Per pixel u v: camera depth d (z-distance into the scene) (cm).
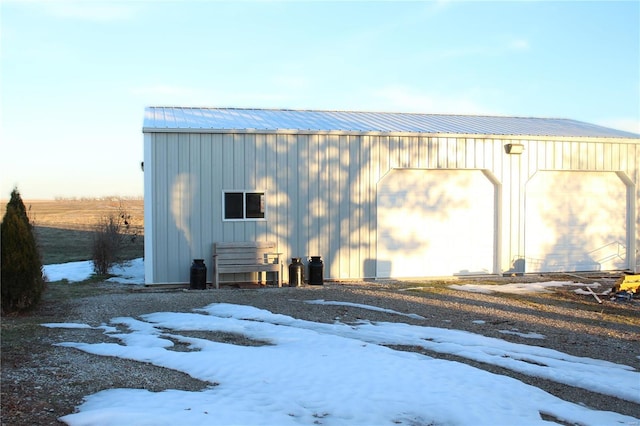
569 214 1628
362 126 1531
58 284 1380
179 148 1347
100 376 605
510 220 1570
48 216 3897
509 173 1563
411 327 885
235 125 1423
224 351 706
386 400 545
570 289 1350
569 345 823
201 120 1480
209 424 472
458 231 1548
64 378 592
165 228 1340
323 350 717
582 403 586
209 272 1364
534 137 1569
